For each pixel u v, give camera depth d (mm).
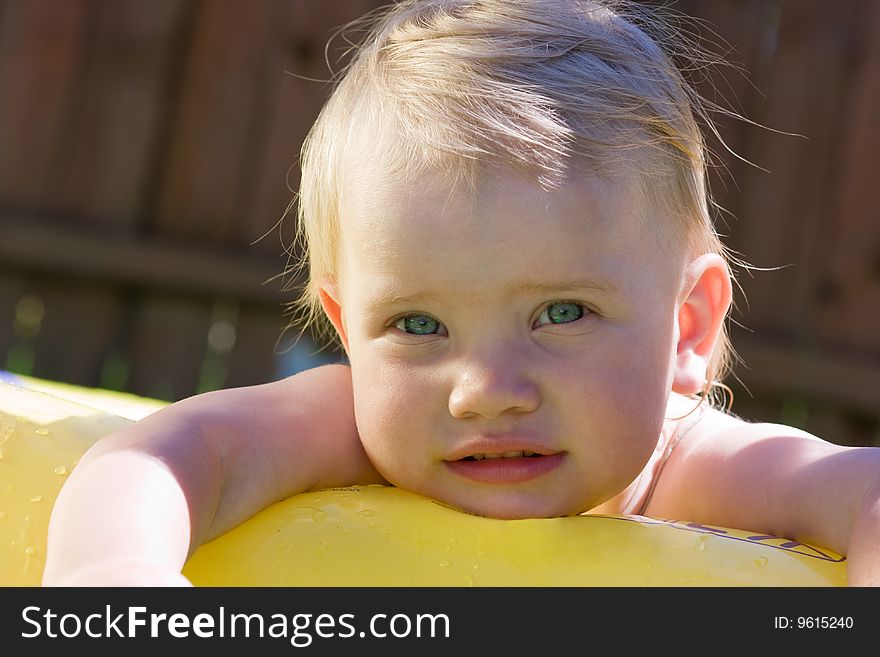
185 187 4094
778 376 4137
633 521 1303
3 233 3990
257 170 4102
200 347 4160
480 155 1344
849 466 1359
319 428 1486
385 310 1379
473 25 1579
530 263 1321
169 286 4082
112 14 4047
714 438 1622
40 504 1300
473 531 1271
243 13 4074
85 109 4047
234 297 4105
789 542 1329
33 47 4020
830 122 4133
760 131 4105
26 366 4078
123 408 1978
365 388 1427
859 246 4156
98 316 4105
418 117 1415
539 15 1599
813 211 4145
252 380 4160
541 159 1350
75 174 4055
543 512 1368
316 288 1660
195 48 4078
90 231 4039
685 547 1246
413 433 1383
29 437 1357
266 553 1244
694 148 1565
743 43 4074
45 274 4074
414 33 1590
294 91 4082
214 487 1292
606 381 1351
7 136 4012
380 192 1389
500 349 1330
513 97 1416
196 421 1351
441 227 1335
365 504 1330
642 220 1415
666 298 1440
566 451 1358
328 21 4070
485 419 1343
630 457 1381
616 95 1460
